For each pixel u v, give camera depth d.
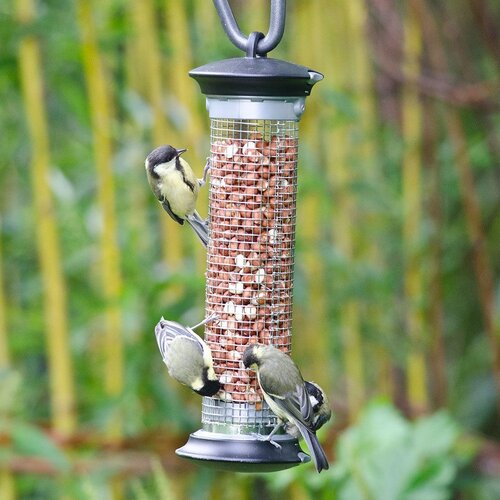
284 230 8.61
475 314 15.30
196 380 8.11
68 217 11.80
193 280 10.96
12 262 13.02
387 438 9.64
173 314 11.19
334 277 12.86
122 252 11.50
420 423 9.81
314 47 12.74
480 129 14.23
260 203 8.52
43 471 10.76
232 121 8.52
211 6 12.34
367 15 13.27
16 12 11.08
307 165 11.98
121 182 12.27
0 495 10.80
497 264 15.46
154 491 10.78
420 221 13.31
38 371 13.91
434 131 13.72
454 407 14.52
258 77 7.79
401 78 13.20
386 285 12.59
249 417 8.21
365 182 12.72
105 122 11.27
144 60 13.05
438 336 13.44
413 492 9.41
